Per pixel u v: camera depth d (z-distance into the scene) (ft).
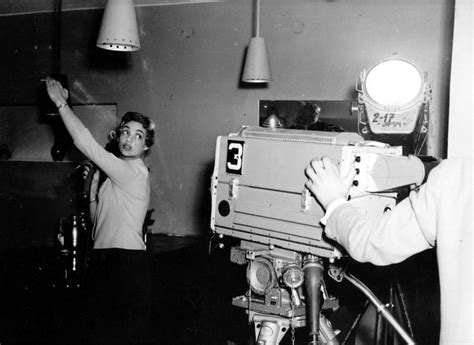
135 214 9.30
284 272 5.42
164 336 10.50
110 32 9.01
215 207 5.94
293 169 5.31
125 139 9.55
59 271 11.37
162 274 12.21
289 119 15.39
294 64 15.33
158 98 17.33
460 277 3.78
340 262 5.65
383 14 14.19
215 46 16.46
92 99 18.31
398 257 4.15
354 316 9.34
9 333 10.05
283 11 15.40
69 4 18.17
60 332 9.99
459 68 6.95
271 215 5.45
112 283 9.15
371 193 5.18
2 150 19.90
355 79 14.60
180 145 17.03
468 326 3.71
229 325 10.72
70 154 18.85
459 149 6.93
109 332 9.23
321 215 5.08
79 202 18.15
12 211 19.38
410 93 7.14
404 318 7.84
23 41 19.43
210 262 12.46
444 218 3.88
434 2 13.61
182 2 16.83
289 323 5.55
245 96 16.06
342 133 5.42
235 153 5.77
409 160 5.51
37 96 19.38
